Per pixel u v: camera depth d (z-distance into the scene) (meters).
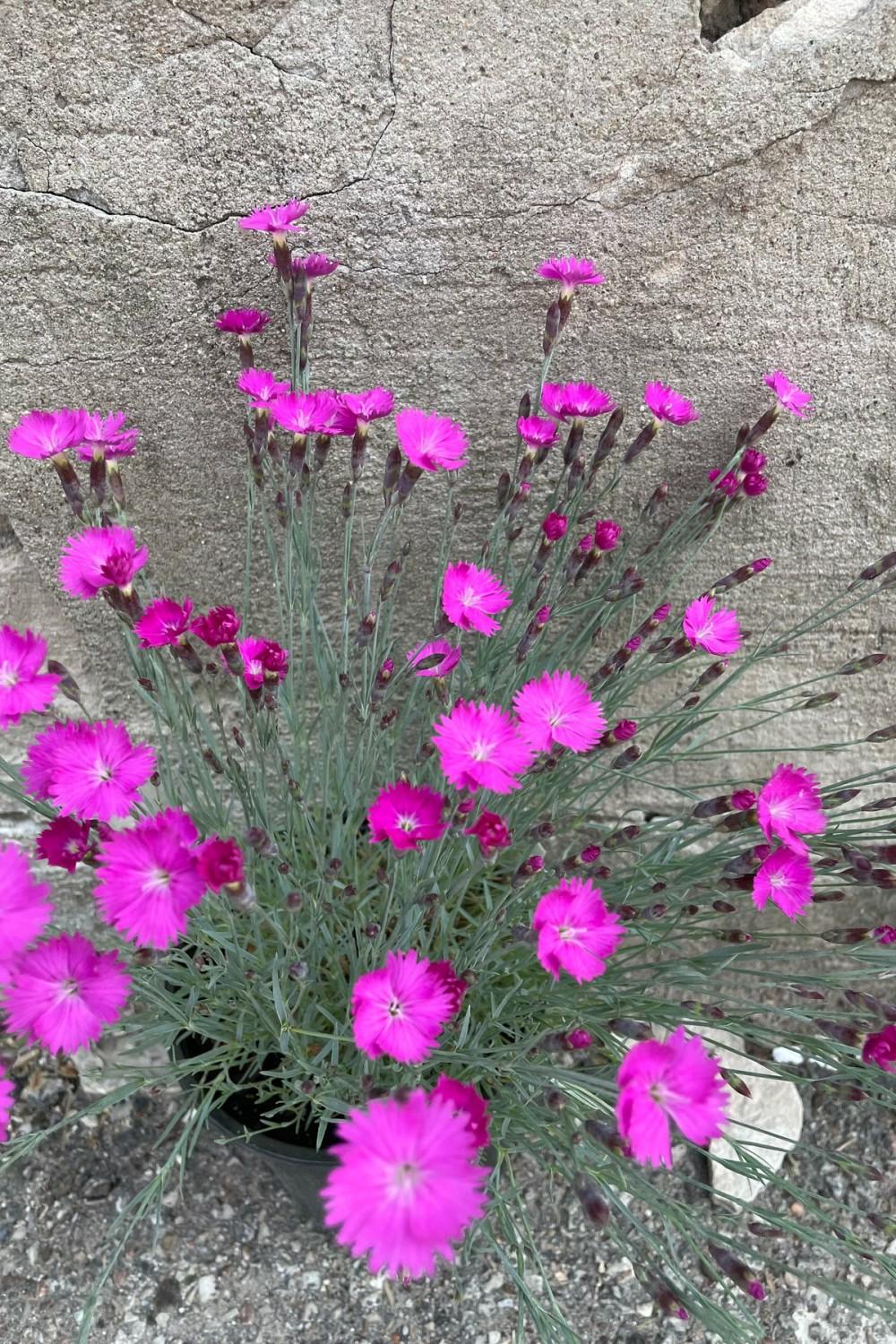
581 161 0.40
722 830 0.36
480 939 0.40
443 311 0.43
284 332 0.43
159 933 0.27
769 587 0.50
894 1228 0.35
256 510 0.47
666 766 0.55
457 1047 0.38
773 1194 0.49
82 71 0.37
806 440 0.46
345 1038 0.36
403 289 0.42
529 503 0.48
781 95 0.39
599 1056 0.48
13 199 0.39
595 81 0.38
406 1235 0.24
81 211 0.39
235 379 0.44
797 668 0.53
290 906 0.32
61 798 0.31
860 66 0.38
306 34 0.37
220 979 0.42
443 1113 0.25
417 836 0.31
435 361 0.44
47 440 0.36
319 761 0.47
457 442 0.38
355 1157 0.24
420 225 0.41
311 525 0.41
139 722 0.53
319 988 0.44
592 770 0.54
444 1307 0.46
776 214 0.41
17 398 0.43
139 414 0.44
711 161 0.40
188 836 0.29
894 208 0.41
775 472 0.47
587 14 0.37
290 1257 0.47
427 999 0.30
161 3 0.36
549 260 0.42
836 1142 0.51
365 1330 0.45
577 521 0.44
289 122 0.38
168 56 0.37
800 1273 0.35
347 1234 0.24
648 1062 0.26
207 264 0.41
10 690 0.31
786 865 0.34
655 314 0.43
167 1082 0.43
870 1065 0.38
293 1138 0.41
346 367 0.44
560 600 0.46
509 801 0.44
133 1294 0.46
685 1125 0.26
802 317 0.44
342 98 0.38
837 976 0.38
